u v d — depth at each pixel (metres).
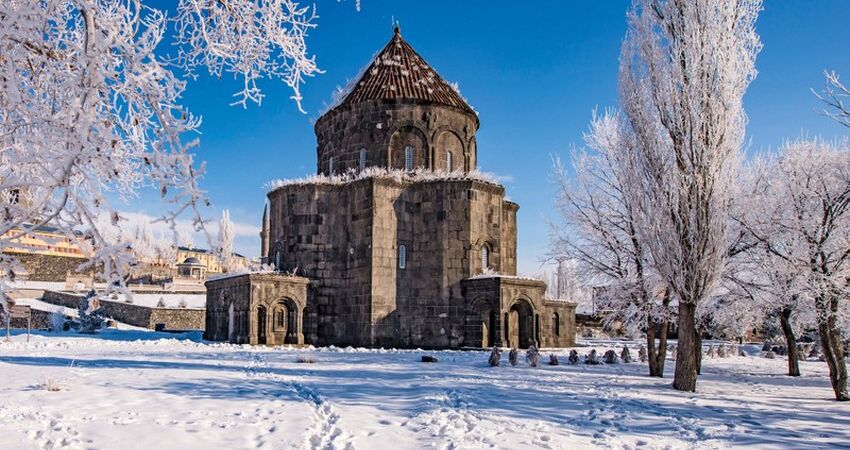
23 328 52.34
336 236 40.56
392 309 38.69
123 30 5.20
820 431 13.52
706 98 19.86
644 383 22.20
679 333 20.92
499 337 36.56
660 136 20.69
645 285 25.17
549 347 45.34
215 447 9.99
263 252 57.56
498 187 40.66
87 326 48.84
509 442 11.15
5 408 12.30
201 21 5.86
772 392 21.28
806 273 20.88
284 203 41.06
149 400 14.03
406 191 40.16
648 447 11.54
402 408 14.30
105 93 5.20
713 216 19.83
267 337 37.12
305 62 6.38
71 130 4.67
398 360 28.27
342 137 43.25
